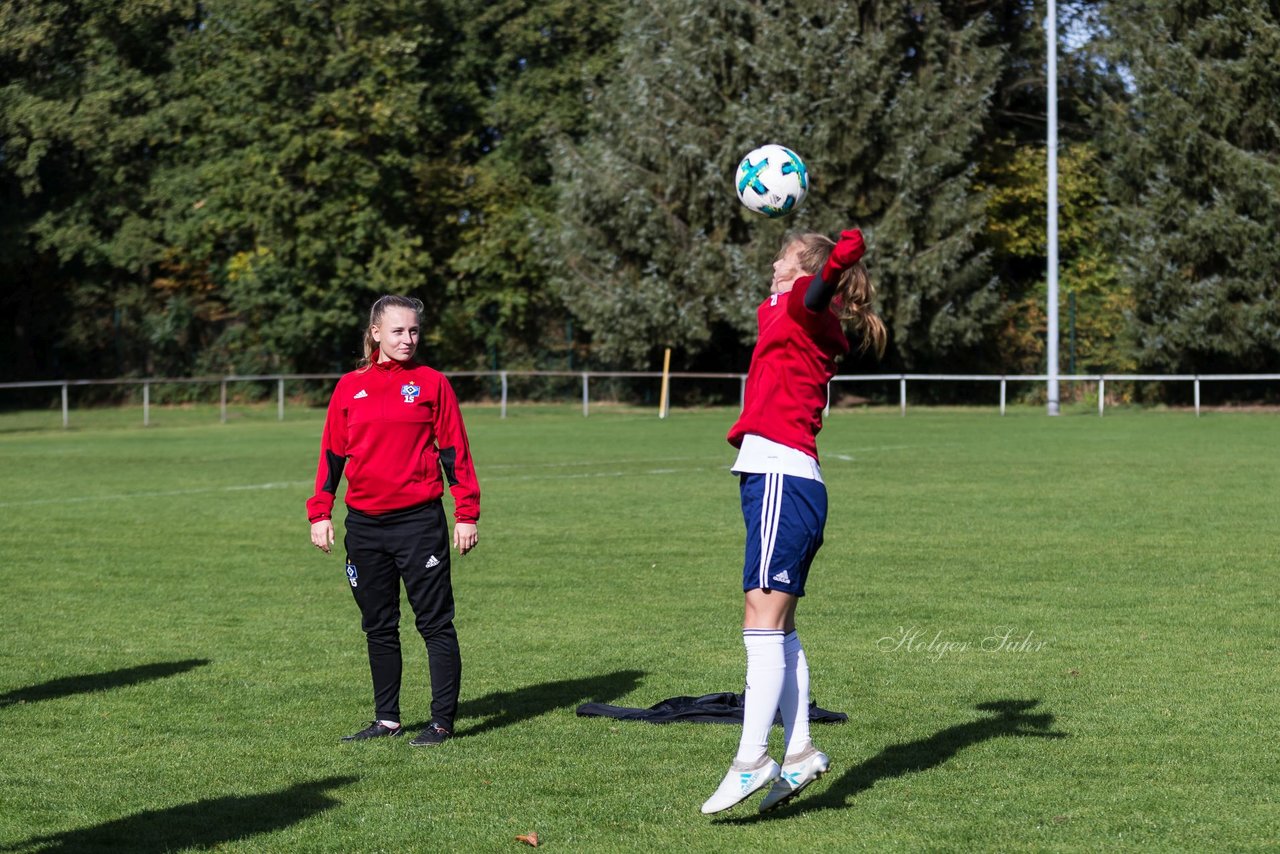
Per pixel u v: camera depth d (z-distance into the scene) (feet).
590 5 167.12
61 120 155.12
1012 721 24.80
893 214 138.21
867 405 152.35
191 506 61.77
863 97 136.05
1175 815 19.54
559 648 31.78
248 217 148.56
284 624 35.04
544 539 49.83
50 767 22.58
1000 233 154.71
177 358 171.63
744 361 158.40
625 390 159.43
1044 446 92.68
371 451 23.88
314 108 146.92
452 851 18.45
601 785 21.38
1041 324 152.56
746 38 143.54
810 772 19.72
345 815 19.99
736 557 45.50
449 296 164.04
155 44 169.17
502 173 161.58
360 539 24.11
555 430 115.34
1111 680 27.91
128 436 116.47
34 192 164.04
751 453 19.95
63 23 165.68
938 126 140.46
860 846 18.43
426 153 164.76
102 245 165.27
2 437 118.21
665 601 37.68
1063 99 165.17
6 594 39.52
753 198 22.66
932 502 59.72
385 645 24.49
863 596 37.63
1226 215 134.82
